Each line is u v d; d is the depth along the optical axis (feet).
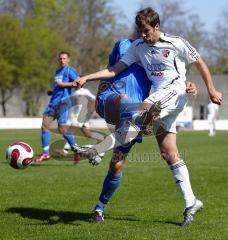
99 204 54.19
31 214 57.77
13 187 76.89
